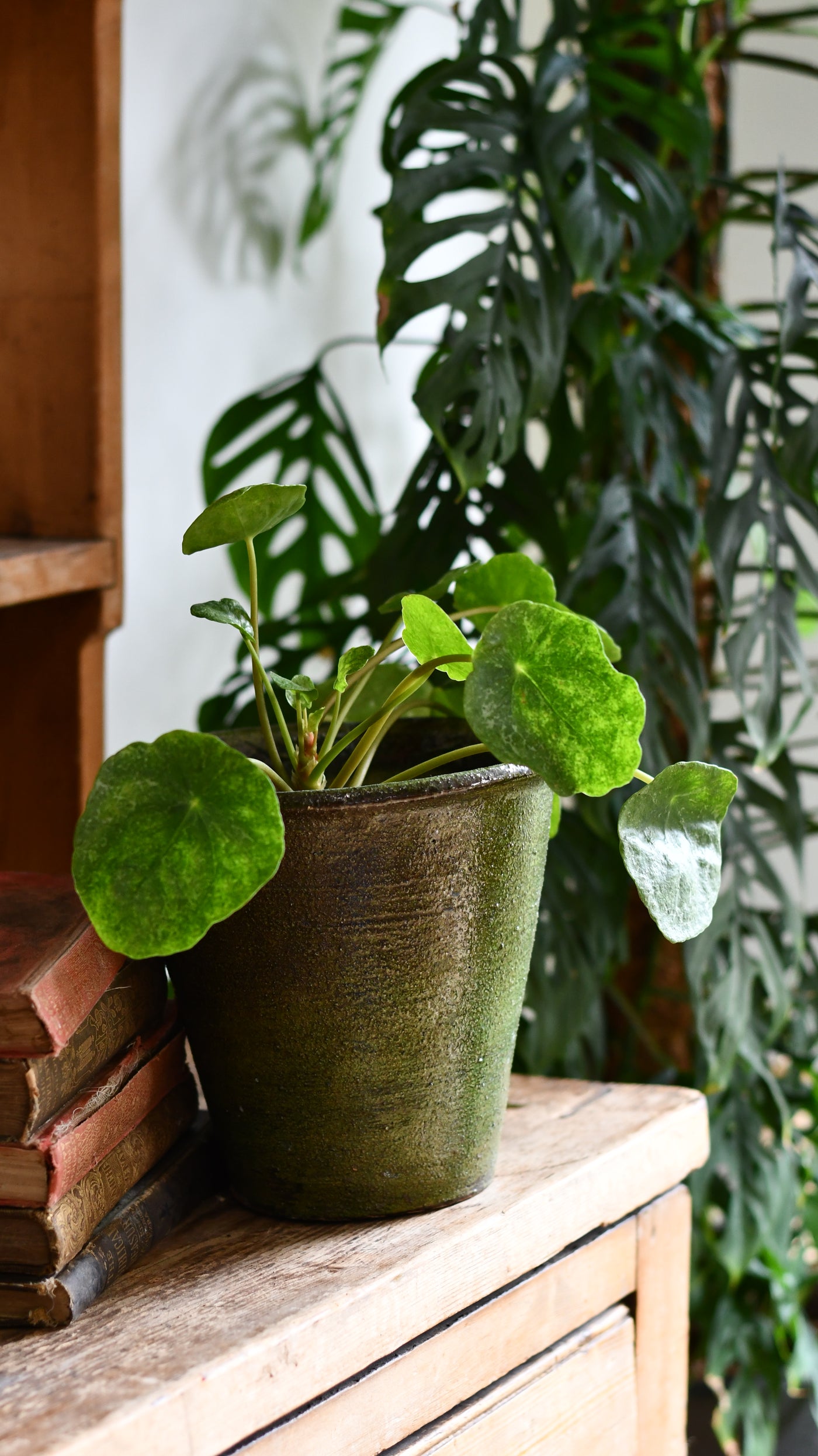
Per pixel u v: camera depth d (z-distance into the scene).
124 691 1.85
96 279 1.47
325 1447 1.11
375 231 2.39
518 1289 1.19
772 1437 1.95
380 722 1.18
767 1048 1.81
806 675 1.54
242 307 2.04
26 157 1.48
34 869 1.54
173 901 1.08
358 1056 1.14
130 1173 1.16
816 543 3.04
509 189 1.52
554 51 1.60
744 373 1.60
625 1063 1.94
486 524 1.57
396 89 2.43
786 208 1.59
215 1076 1.16
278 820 1.08
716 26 1.90
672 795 1.13
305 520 2.06
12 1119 1.10
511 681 1.11
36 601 1.51
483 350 1.48
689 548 1.59
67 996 1.11
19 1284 1.10
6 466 1.51
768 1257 1.93
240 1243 1.16
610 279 1.64
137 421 1.83
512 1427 1.19
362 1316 1.12
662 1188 1.28
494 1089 1.18
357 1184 1.16
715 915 1.63
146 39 1.78
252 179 2.03
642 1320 1.28
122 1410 1.04
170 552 1.93
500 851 1.15
